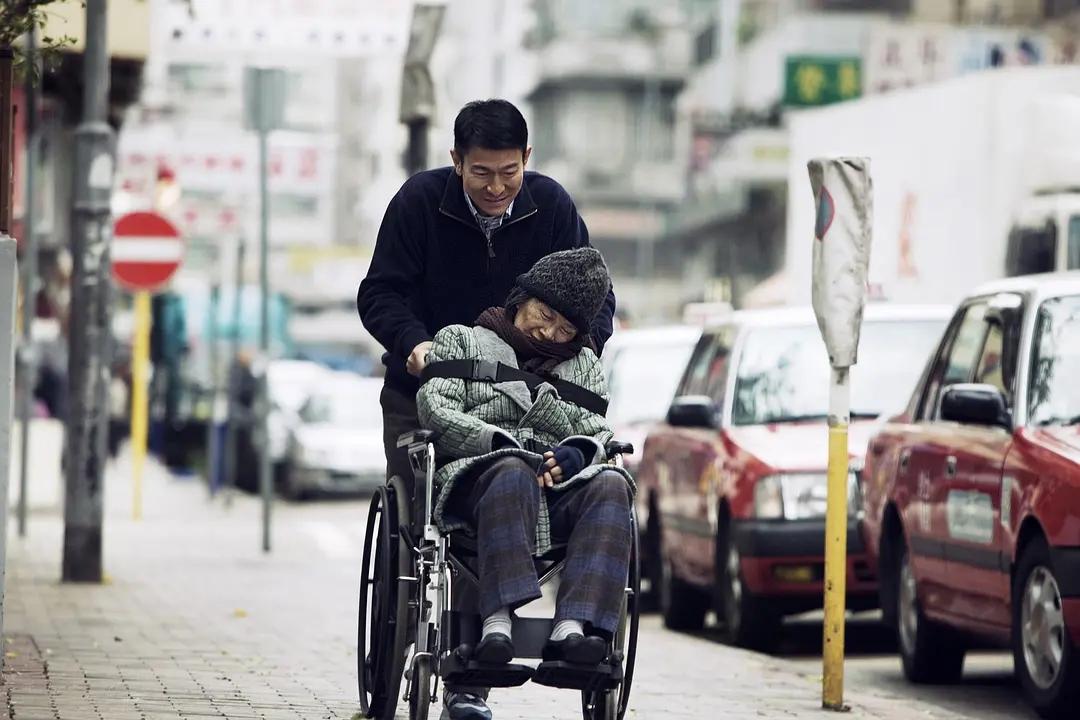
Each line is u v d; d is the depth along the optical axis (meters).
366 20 35.66
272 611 27.64
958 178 39.78
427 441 14.15
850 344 19.05
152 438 89.50
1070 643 18.47
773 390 28.44
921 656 22.80
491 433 13.84
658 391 38.53
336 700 17.50
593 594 13.39
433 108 33.84
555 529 13.85
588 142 182.38
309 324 146.75
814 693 20.33
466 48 187.62
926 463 22.36
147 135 65.94
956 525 21.31
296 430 64.31
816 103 94.12
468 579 13.89
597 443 13.96
